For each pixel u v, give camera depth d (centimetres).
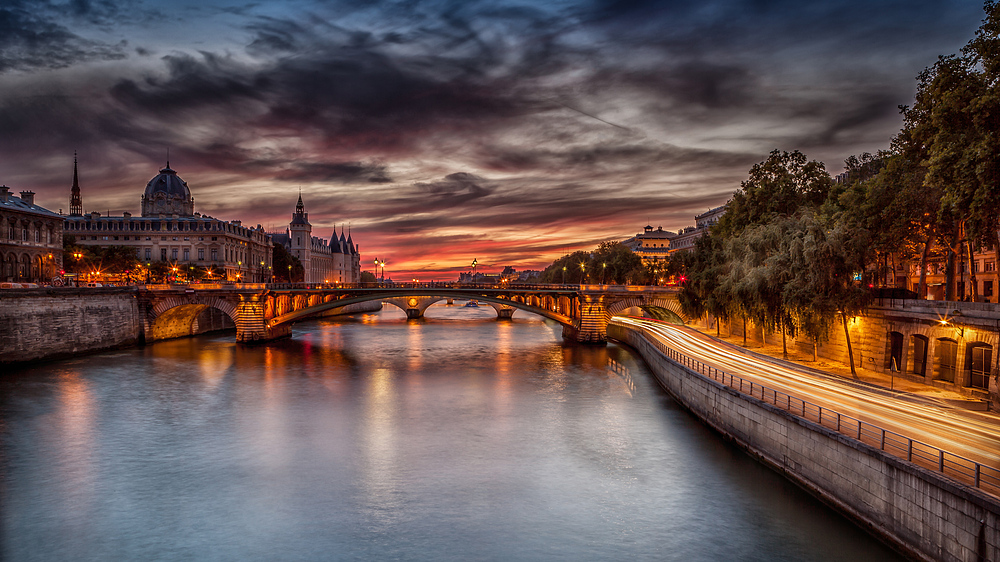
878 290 5109
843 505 2789
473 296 12019
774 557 2669
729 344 6994
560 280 18438
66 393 6203
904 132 4972
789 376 4656
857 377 4388
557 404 5656
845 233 4531
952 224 4722
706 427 4612
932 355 3984
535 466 3931
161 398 6025
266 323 10931
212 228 17988
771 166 7281
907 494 2367
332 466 3991
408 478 3759
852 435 2805
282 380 7056
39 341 8106
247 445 4453
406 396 6122
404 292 11744
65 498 3491
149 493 3562
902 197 4691
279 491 3575
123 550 2900
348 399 5997
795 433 3225
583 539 2917
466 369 7856
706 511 3136
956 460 2427
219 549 2898
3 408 5556
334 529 3083
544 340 11538
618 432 4625
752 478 3462
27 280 11300
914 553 2328
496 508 3297
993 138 3366
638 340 8875
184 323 11781
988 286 7688
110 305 9638
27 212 11294
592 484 3594
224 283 11181
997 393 3259
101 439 4603
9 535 3044
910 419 3117
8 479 3775
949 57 4091
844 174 10912
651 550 2789
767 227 5950
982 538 1994
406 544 2914
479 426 4916
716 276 7531
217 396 6134
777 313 5303
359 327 14862
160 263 15238
